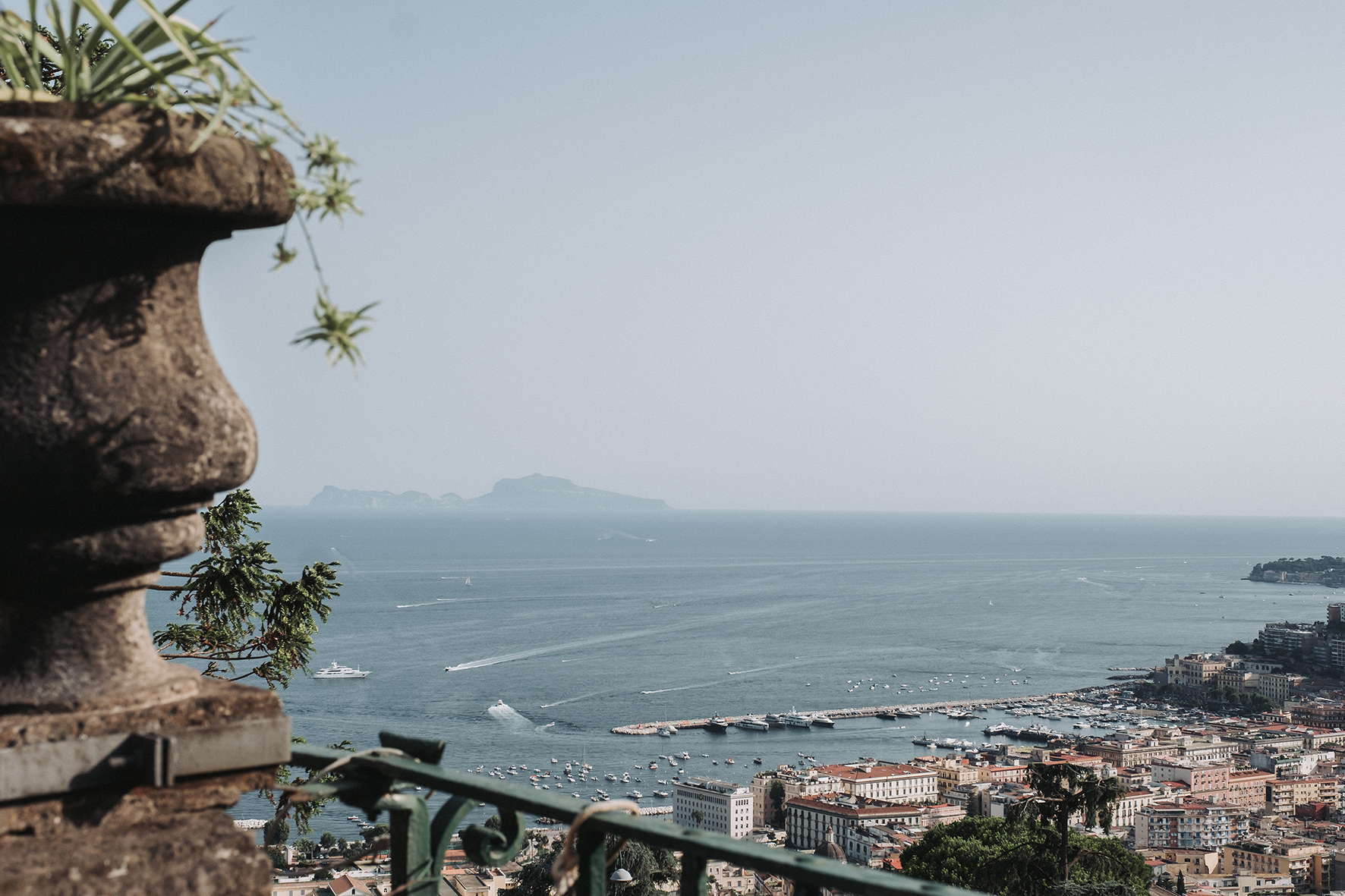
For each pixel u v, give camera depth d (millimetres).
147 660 2322
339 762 2588
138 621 2328
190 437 2191
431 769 2549
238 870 2191
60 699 2164
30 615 2199
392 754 2656
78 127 2021
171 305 2248
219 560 8539
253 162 2186
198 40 2090
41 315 2113
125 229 2152
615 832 2326
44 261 2115
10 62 2217
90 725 2143
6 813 2070
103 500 2137
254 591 8508
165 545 2242
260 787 2320
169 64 2094
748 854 2143
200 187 2119
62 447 2080
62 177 2012
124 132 2055
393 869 2594
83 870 2055
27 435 2070
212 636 8672
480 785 2486
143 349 2188
